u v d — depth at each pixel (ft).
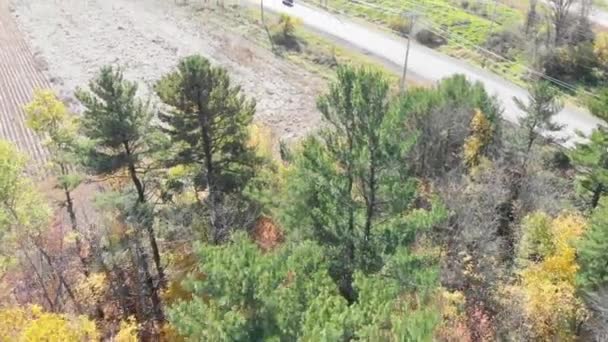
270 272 58.03
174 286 94.12
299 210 78.33
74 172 123.65
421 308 61.77
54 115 107.86
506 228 119.75
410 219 75.10
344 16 289.53
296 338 54.29
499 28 267.39
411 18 242.17
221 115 99.14
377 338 50.16
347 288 74.02
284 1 299.99
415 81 229.45
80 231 116.16
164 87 95.86
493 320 91.76
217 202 97.50
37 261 108.27
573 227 107.45
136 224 95.86
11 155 107.45
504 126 150.92
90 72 233.14
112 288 103.65
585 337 92.32
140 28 269.03
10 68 234.17
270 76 233.76
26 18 274.16
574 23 253.24
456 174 118.62
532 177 128.16
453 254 99.55
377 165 72.02
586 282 94.84
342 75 70.33
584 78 234.38
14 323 69.77
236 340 54.70
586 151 130.11
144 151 100.42
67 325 70.54
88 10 284.20
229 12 287.07
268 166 111.55
